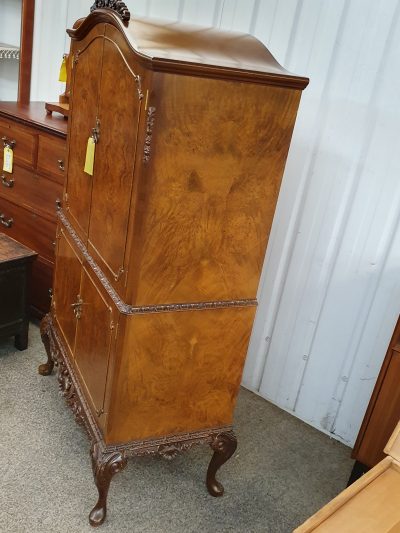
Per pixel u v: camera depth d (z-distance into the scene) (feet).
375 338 6.98
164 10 8.10
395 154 6.38
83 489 6.03
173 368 5.32
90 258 5.74
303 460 7.12
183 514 5.96
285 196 7.34
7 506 5.65
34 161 8.07
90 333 5.75
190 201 4.74
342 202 6.89
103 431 5.41
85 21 5.54
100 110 5.33
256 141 4.80
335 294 7.21
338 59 6.57
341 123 6.70
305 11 6.72
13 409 7.02
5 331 7.93
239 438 7.32
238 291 5.35
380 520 4.03
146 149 4.40
